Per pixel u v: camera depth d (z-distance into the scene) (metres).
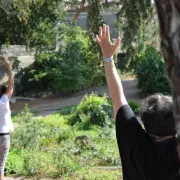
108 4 10.67
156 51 22.91
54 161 8.85
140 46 10.15
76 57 25.92
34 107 22.64
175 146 2.22
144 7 9.32
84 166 9.26
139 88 23.30
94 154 10.04
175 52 1.33
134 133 2.34
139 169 2.30
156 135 2.22
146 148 2.28
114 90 2.71
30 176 8.62
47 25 23.52
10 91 6.45
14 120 14.96
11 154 9.34
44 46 25.84
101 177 8.15
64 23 24.91
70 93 25.89
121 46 9.89
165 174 2.22
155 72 22.33
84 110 15.88
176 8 1.31
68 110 18.42
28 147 10.52
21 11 15.61
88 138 10.81
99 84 27.09
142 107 2.34
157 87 22.16
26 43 24.12
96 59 10.38
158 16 1.37
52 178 8.48
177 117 1.35
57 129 13.32
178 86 1.34
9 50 25.41
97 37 2.94
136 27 9.51
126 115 2.46
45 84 26.48
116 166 9.38
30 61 27.22
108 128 13.55
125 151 2.36
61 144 11.34
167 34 1.34
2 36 22.30
